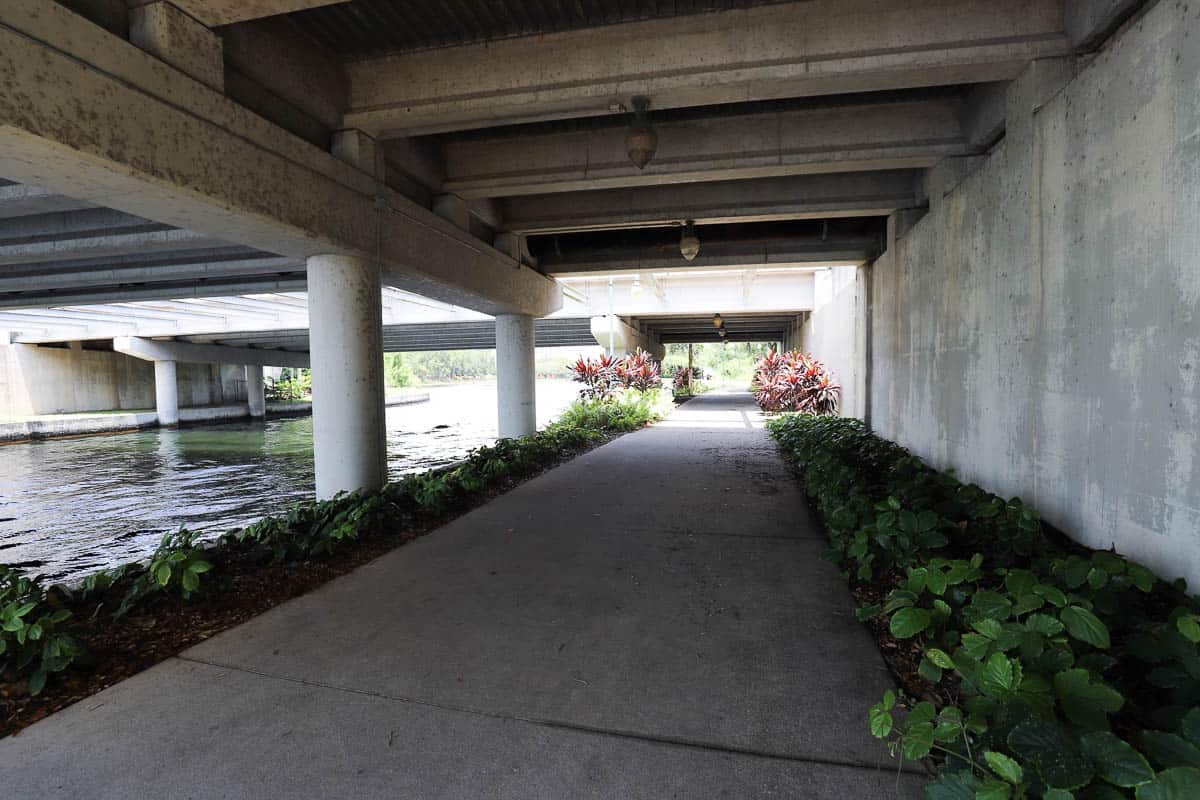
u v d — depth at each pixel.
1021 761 1.69
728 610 3.33
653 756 2.11
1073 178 3.63
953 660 2.14
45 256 8.00
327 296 5.48
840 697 2.45
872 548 3.61
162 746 2.19
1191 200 2.65
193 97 3.82
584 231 9.60
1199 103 2.59
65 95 3.07
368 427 5.65
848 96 5.97
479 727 2.29
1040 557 3.13
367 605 3.49
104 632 3.12
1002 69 4.38
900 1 4.37
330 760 2.11
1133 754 1.53
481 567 4.12
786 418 12.59
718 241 10.20
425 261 6.62
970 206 5.30
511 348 10.22
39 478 13.30
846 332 12.21
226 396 33.75
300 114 5.04
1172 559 2.80
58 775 2.04
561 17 4.71
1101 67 3.32
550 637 3.04
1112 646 2.35
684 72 4.71
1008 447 4.54
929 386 6.49
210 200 3.95
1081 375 3.56
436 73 5.19
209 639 3.07
